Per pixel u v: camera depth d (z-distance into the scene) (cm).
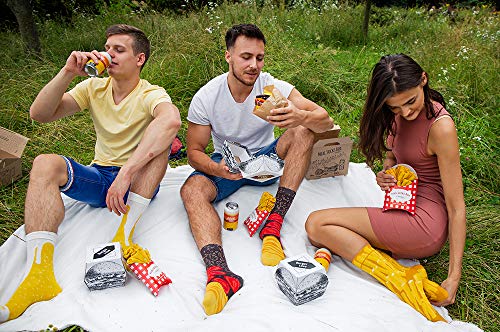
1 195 312
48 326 199
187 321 206
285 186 277
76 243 250
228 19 627
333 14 803
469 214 312
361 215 246
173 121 248
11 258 238
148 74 483
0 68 495
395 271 233
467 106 458
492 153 387
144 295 219
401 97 223
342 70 535
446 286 230
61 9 752
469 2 1101
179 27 589
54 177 235
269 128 308
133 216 249
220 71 497
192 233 263
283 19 741
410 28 786
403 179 246
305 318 202
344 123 448
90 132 407
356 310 214
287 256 257
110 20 641
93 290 220
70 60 243
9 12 705
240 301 219
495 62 531
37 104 251
